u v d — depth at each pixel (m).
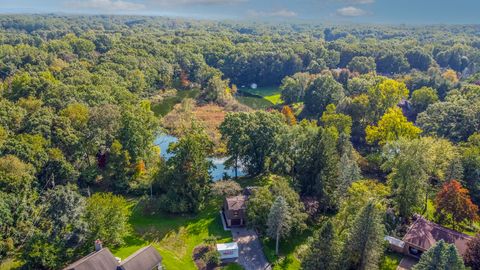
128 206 62.84
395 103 97.50
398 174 56.81
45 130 65.31
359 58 158.12
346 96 113.94
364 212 41.91
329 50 187.25
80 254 46.84
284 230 51.09
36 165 59.53
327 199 58.75
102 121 70.81
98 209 48.97
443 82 120.81
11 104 73.31
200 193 61.38
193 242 54.06
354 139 94.94
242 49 176.50
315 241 42.28
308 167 60.19
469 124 81.50
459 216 53.53
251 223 54.19
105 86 94.25
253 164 74.19
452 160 60.03
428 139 62.84
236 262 49.91
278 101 139.25
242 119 72.56
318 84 116.19
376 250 42.50
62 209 46.44
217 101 127.94
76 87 88.31
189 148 61.59
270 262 50.12
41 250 43.34
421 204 56.59
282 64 166.25
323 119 92.38
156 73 134.25
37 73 99.81
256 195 55.47
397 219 56.00
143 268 43.38
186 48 170.50
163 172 63.62
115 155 65.81
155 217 60.25
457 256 35.22
